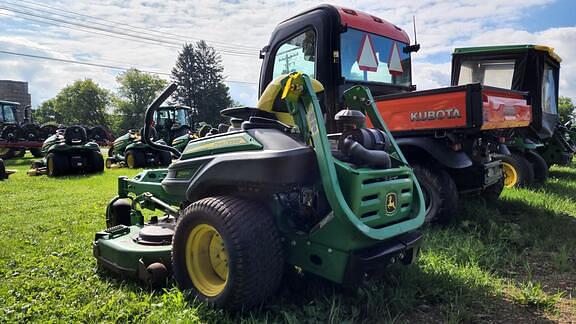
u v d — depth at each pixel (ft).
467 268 11.19
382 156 8.89
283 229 9.07
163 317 8.39
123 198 14.85
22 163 52.49
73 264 11.59
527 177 24.63
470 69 27.43
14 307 8.95
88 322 8.38
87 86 238.27
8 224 16.38
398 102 16.31
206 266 9.35
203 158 9.73
